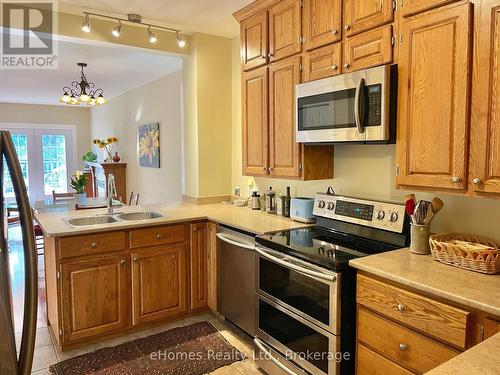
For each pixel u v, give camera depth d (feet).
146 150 19.52
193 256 10.22
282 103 8.80
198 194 12.34
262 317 7.83
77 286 8.54
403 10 5.97
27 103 27.14
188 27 11.27
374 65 6.54
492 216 6.03
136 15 10.20
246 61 9.95
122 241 9.06
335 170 8.86
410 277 5.05
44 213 10.66
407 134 5.98
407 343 5.06
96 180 25.59
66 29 10.00
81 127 29.45
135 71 16.46
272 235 7.80
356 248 6.70
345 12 7.08
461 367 3.05
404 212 6.74
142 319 9.50
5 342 2.62
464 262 5.35
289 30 8.46
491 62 4.86
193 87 12.12
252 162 9.98
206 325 9.93
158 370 7.89
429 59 5.58
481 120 5.00
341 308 5.88
